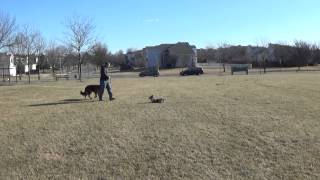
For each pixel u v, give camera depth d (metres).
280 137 11.98
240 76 54.56
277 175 8.87
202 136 12.28
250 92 26.39
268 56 111.81
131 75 75.50
